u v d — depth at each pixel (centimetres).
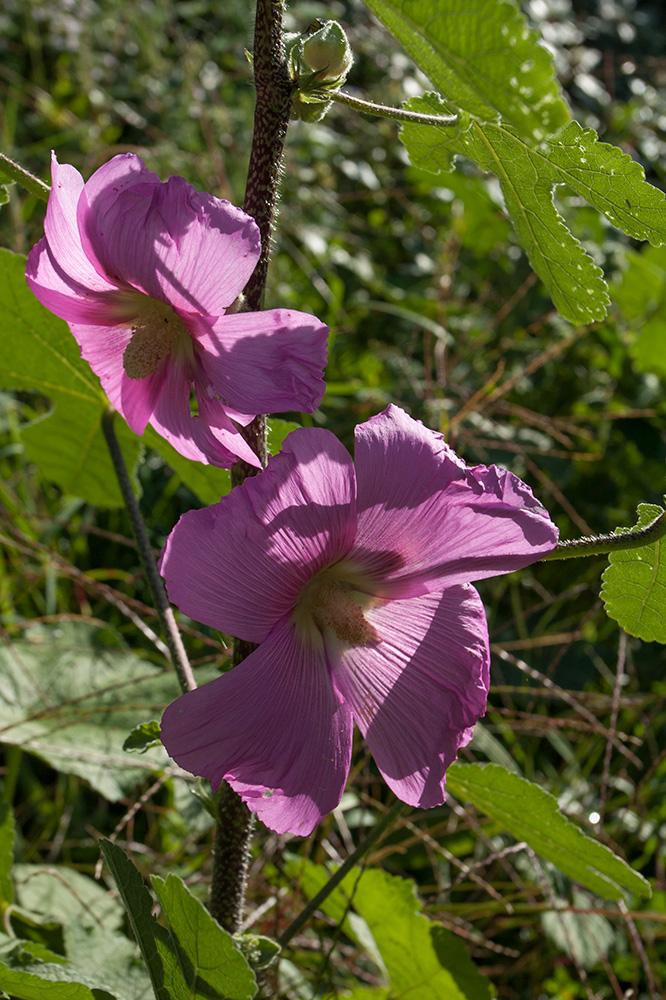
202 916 41
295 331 40
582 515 92
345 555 43
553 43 147
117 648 68
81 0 130
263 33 42
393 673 44
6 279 52
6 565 78
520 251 105
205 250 39
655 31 174
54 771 70
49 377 55
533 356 98
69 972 48
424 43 37
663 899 67
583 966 61
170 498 83
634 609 48
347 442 83
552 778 73
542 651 81
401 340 102
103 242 40
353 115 126
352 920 58
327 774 42
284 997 56
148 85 125
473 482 42
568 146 43
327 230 111
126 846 62
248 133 119
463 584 44
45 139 114
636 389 102
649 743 73
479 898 65
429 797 43
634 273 101
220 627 41
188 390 42
